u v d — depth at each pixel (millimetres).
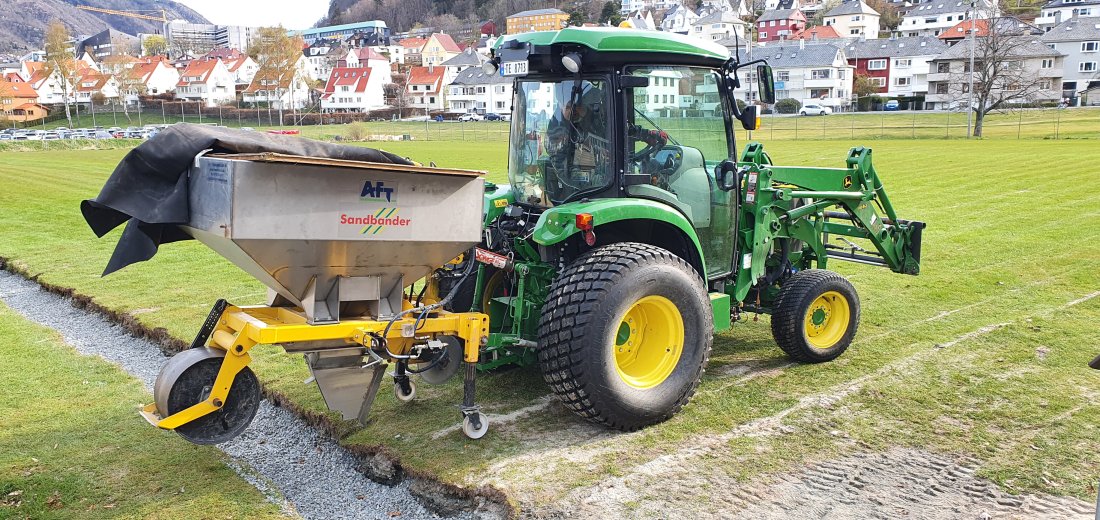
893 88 81938
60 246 12125
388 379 5762
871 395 5309
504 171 26281
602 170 4953
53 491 4137
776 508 3863
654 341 4949
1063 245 10578
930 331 6781
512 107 5508
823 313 6059
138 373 6234
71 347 6914
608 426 4770
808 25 124062
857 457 4398
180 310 7941
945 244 10867
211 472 4398
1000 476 4145
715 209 5570
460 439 4691
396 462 4441
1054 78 68688
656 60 4984
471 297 5461
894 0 139750
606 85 4855
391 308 4383
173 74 112125
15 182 23453
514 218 5262
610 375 4570
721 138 5609
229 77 106250
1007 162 23656
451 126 70375
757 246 5801
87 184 23141
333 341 4375
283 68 88375
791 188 6711
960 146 32875
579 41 4695
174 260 10898
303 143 4117
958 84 58156
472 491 4070
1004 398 5215
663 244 5473
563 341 4523
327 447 4824
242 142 3947
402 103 101562
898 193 16750
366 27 172375
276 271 3926
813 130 49156
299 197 3785
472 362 4629
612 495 3990
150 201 3916
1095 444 4496
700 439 4652
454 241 4266
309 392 5496
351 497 4254
